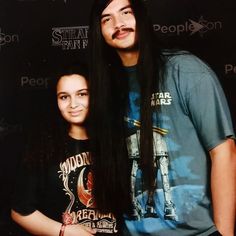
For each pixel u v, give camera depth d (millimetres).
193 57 1387
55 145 1665
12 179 1873
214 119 1312
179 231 1407
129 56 1478
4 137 1889
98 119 1521
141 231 1461
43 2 1867
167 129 1396
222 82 1793
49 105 1847
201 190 1386
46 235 1642
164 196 1410
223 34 1791
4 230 1896
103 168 1511
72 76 1665
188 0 1800
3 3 1884
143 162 1406
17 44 1883
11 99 1890
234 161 1328
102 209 1553
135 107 1463
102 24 1491
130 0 1455
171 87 1380
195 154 1385
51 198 1643
